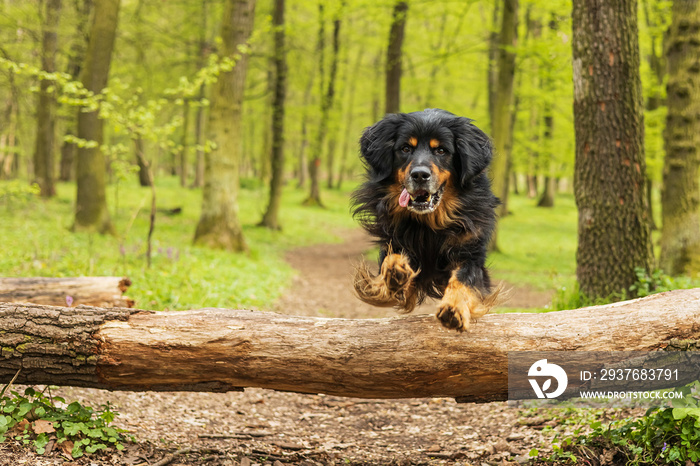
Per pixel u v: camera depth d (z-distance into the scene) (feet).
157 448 12.03
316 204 106.93
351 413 16.72
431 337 10.96
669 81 29.32
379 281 11.21
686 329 10.66
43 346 11.07
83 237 38.91
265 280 35.58
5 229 40.14
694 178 28.68
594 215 18.85
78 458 10.78
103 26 41.42
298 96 106.22
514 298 34.71
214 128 43.70
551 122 80.07
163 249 31.45
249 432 14.19
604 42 18.30
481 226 11.96
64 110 62.80
